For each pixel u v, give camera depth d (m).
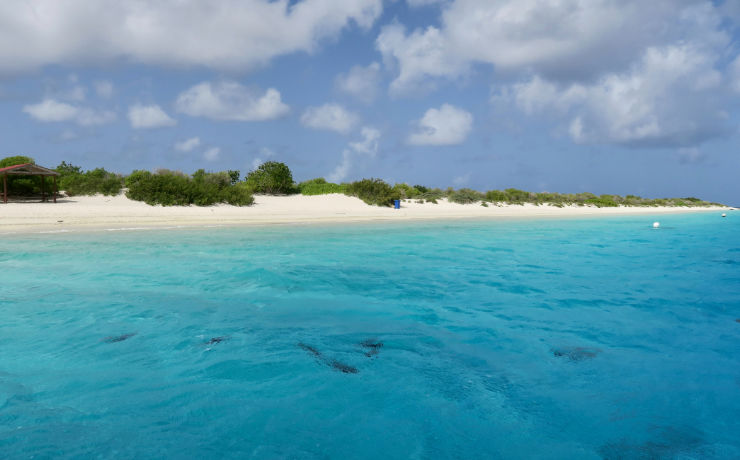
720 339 6.09
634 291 8.96
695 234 22.08
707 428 3.74
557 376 4.80
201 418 3.77
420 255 13.05
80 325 6.21
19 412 3.82
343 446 3.40
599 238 19.23
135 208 26.39
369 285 9.11
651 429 3.73
